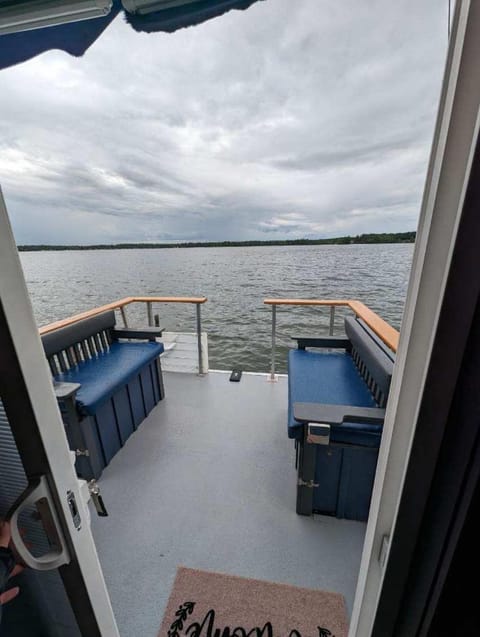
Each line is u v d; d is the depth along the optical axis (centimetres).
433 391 42
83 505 61
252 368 527
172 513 161
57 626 68
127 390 222
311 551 141
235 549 142
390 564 54
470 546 45
